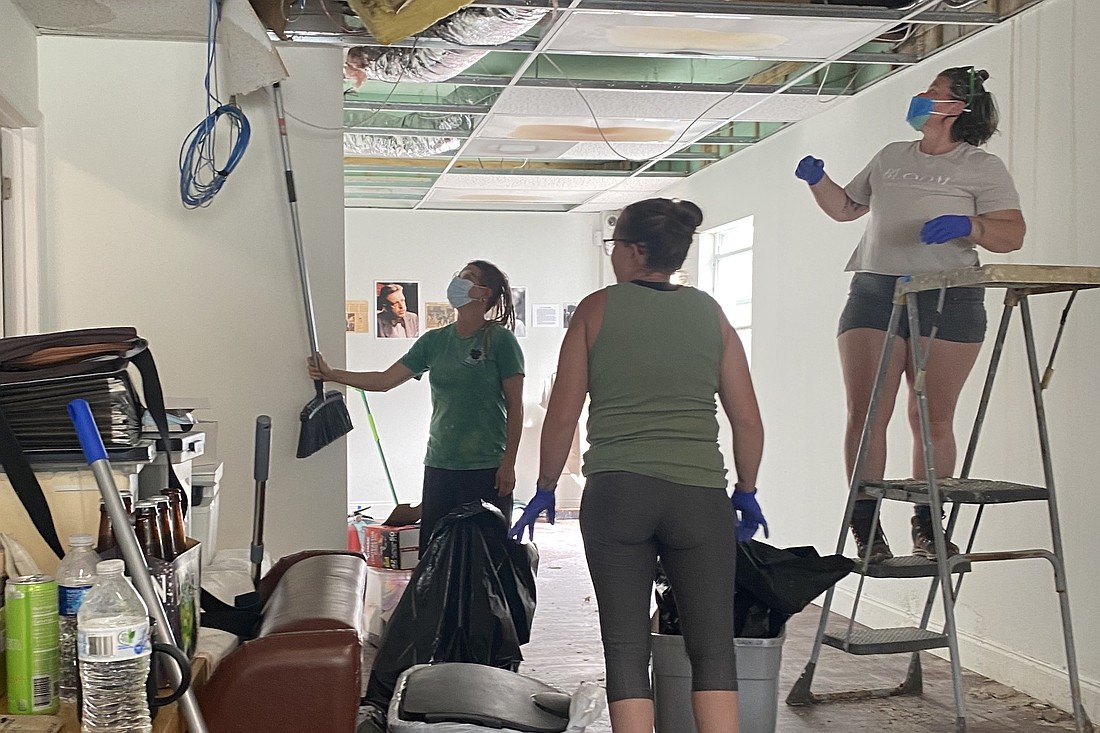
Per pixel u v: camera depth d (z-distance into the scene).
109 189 3.52
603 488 2.45
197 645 1.87
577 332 2.58
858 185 4.11
